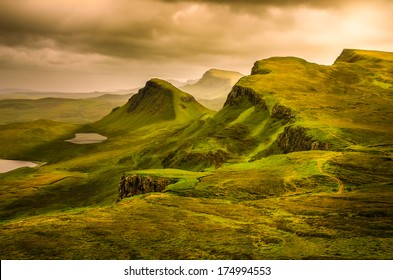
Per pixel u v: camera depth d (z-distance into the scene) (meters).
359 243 56.62
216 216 78.81
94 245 60.59
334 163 118.31
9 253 57.84
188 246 58.97
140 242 61.75
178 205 90.12
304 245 57.41
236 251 55.81
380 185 96.50
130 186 130.38
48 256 55.97
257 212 81.12
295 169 119.75
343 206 79.38
